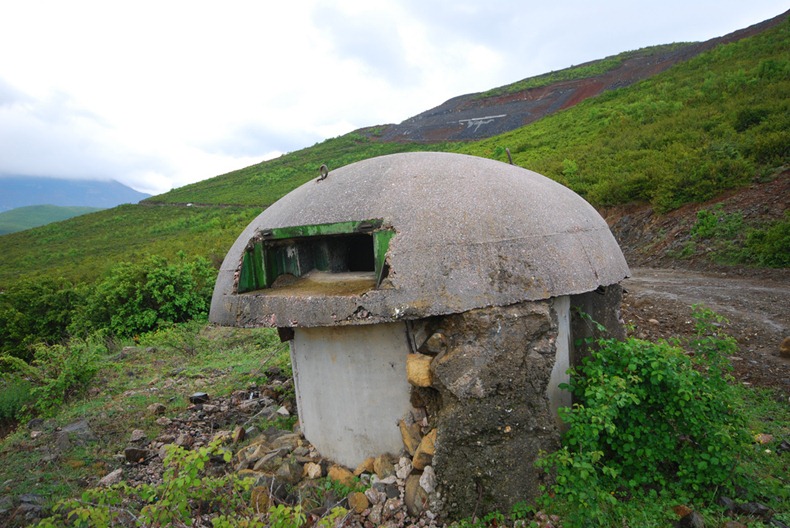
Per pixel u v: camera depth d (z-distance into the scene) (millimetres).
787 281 8867
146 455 4512
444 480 3064
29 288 13469
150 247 29047
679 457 3164
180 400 5844
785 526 2691
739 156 13266
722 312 7348
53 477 4086
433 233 3197
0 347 12547
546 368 3131
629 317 7586
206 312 11523
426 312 3025
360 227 3367
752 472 3172
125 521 3219
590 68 60969
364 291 3258
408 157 4055
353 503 3262
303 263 4035
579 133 25609
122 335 10984
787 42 25000
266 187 51375
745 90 19250
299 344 3953
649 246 12914
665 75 31234
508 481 2992
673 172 14219
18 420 6293
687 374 3164
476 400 3020
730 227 11188
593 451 2896
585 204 4168
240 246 3951
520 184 3699
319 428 3939
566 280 3264
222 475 3932
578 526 2699
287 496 3469
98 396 6344
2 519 3406
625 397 2955
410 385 3461
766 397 4582
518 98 61031
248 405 5488
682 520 2750
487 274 3105
